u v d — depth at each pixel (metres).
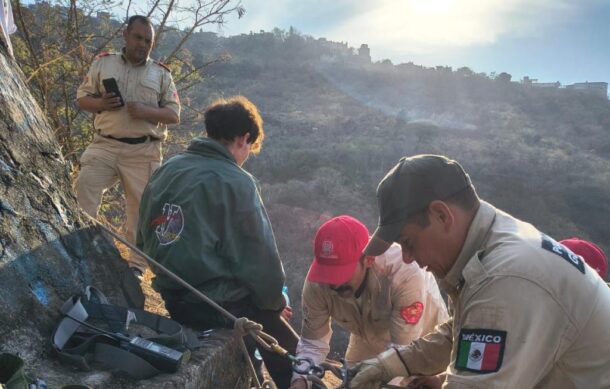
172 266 2.53
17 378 1.62
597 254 2.84
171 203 2.58
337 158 62.12
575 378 1.60
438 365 2.21
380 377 2.24
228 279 2.59
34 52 6.17
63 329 2.09
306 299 2.71
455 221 1.71
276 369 2.83
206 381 2.30
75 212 2.71
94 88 4.24
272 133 78.88
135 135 4.25
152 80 4.29
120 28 6.73
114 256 2.84
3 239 2.16
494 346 1.52
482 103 113.19
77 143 6.48
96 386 1.91
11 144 2.49
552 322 1.53
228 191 2.59
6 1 3.35
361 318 2.72
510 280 1.54
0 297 2.00
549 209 53.41
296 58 137.25
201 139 2.77
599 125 103.25
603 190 57.19
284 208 47.47
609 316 1.59
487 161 66.75
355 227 2.51
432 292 2.75
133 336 2.24
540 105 115.00
